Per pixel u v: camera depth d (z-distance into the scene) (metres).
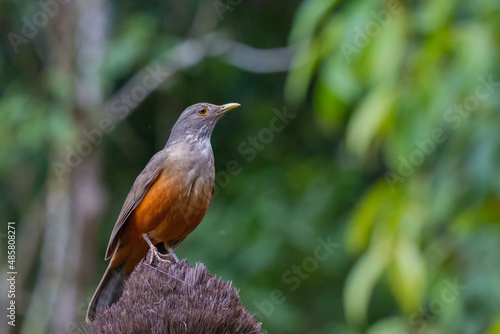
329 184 14.58
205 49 13.16
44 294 12.94
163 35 13.54
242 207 14.18
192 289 4.61
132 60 12.68
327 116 7.80
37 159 14.04
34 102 12.81
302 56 7.65
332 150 15.47
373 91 7.04
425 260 7.60
